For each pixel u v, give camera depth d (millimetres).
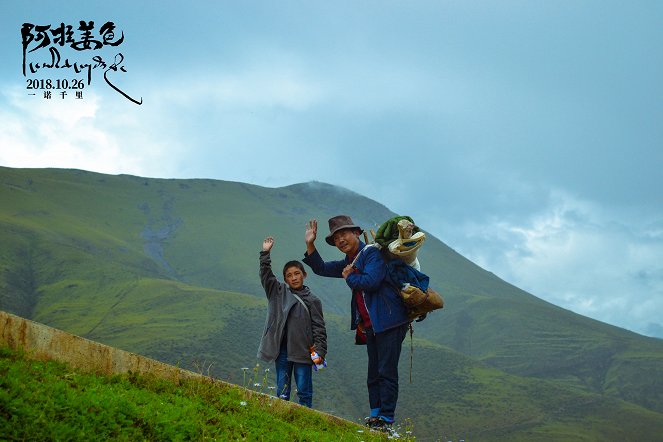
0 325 5691
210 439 5711
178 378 7156
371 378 9305
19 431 4512
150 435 5332
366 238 9492
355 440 7777
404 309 8812
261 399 7738
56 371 5738
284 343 9641
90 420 5016
